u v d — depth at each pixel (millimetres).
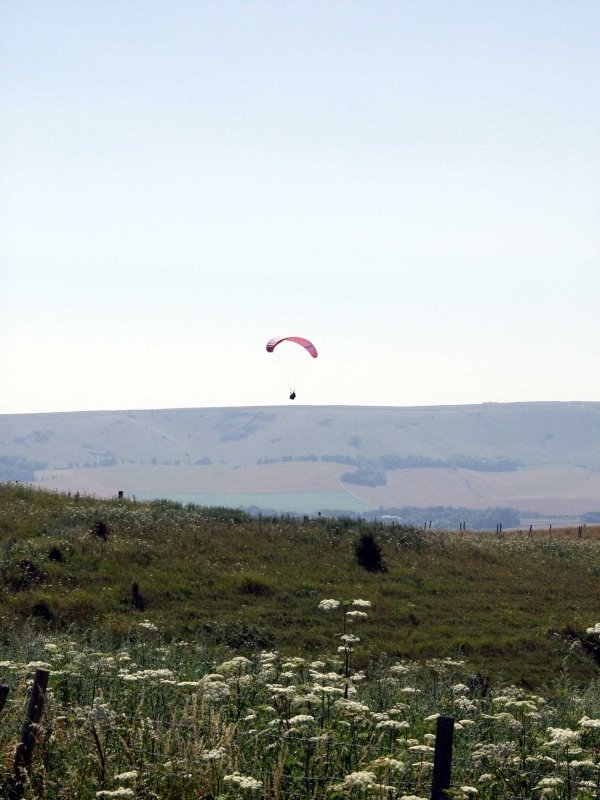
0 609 36969
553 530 90000
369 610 43406
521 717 18547
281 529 55094
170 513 55594
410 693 21859
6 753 13992
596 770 14609
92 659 22984
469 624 43781
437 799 11531
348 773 13766
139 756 13961
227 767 13375
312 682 19375
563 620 44938
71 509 52562
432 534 60281
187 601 41750
